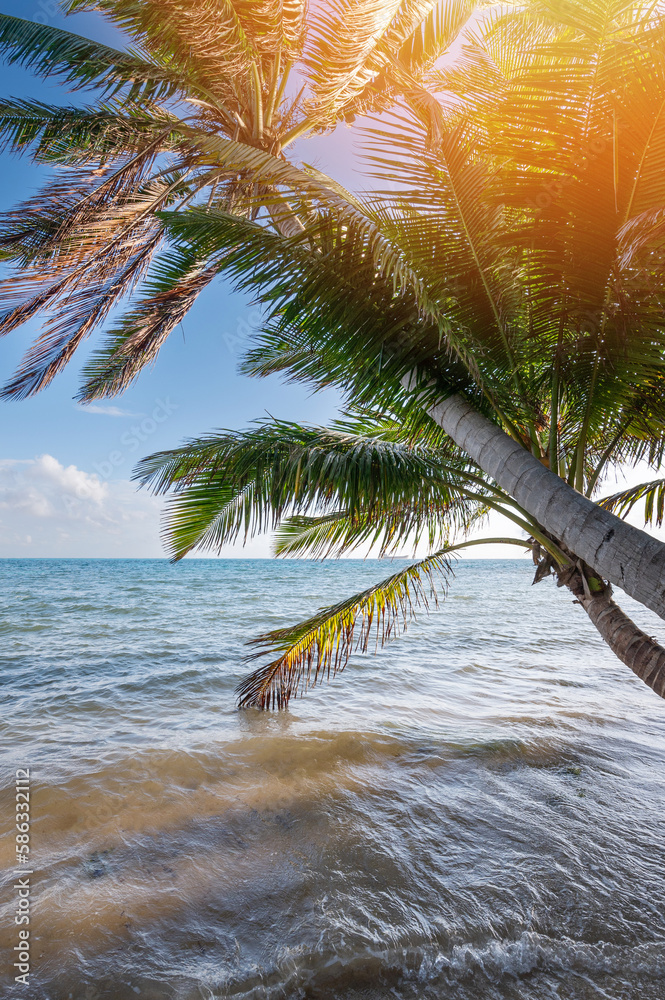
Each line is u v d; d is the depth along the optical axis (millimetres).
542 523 3158
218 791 4699
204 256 3922
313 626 5578
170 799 4523
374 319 3578
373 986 2678
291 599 24516
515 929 3062
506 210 3463
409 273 3031
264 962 2783
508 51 3771
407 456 3998
